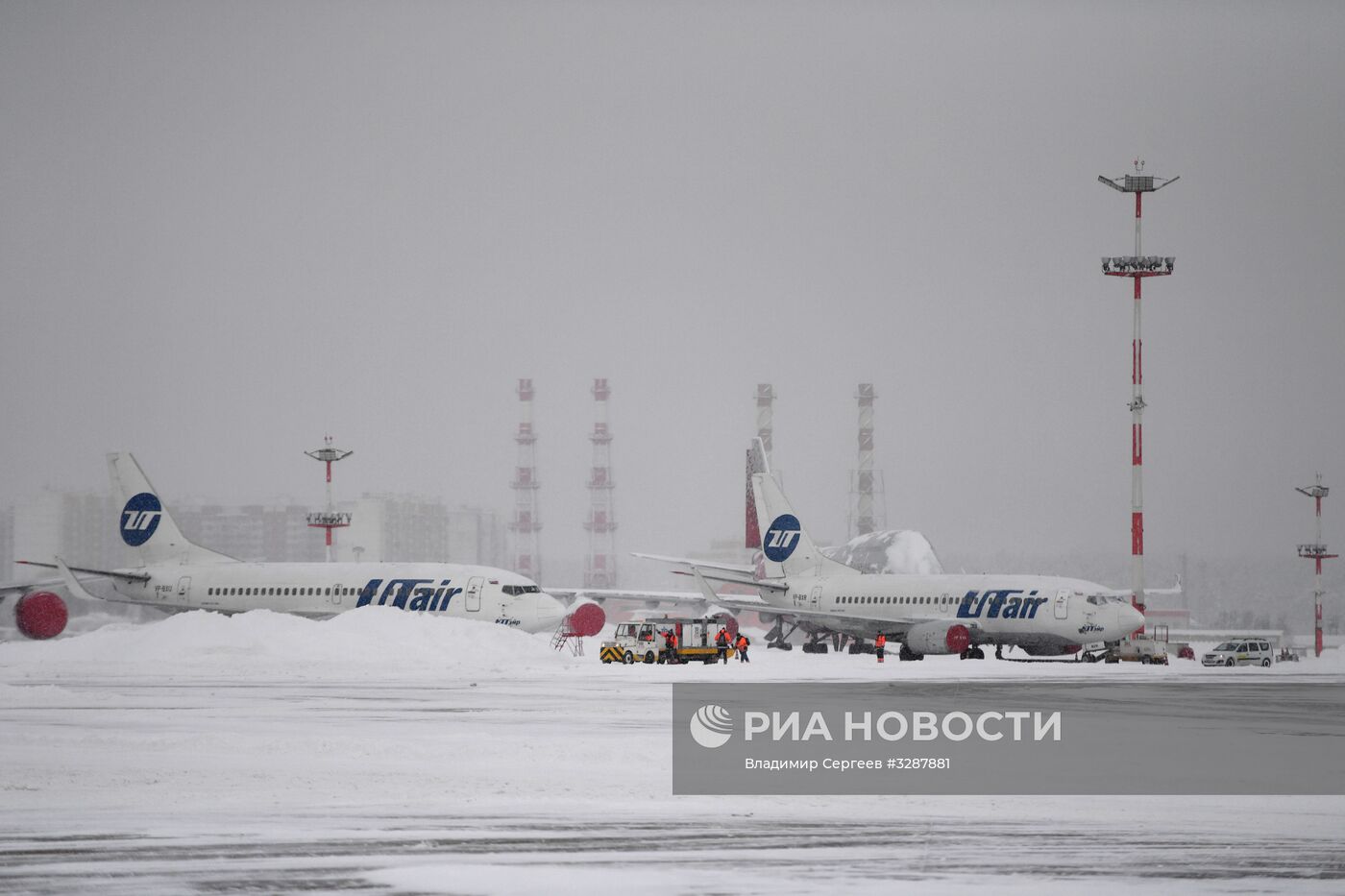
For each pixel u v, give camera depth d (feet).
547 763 386.73
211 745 420.77
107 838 272.10
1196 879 240.32
